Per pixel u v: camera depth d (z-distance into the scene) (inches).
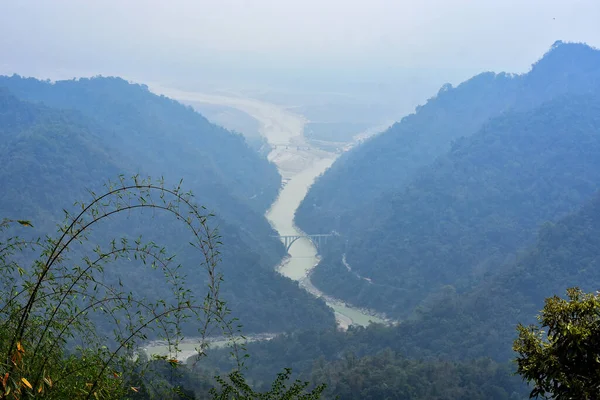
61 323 394.0
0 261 402.9
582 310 366.3
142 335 422.0
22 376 352.5
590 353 355.6
